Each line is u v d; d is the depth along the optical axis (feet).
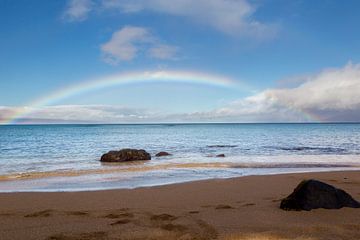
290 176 55.72
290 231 23.56
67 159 92.27
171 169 68.18
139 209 31.68
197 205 33.47
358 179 51.78
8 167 73.92
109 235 23.15
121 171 65.21
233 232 23.49
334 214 27.35
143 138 226.38
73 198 37.88
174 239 22.20
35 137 236.84
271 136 250.37
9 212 31.01
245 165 74.90
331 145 146.51
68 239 22.50
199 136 260.21
